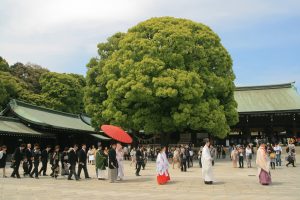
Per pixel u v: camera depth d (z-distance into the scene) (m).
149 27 39.91
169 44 37.75
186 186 16.52
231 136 56.44
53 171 20.84
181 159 26.23
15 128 38.38
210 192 14.37
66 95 69.44
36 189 15.62
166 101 37.00
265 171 16.56
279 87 60.69
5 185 17.03
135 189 15.62
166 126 37.81
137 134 49.19
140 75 35.75
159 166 17.50
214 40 41.00
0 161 20.30
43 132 43.03
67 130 46.28
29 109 46.19
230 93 42.53
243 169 27.66
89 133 53.28
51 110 53.03
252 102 56.88
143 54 37.53
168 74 35.75
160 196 13.36
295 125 52.50
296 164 32.00
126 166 32.41
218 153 43.47
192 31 40.72
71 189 15.64
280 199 12.30
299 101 54.88
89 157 35.69
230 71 42.56
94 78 46.12
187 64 38.34
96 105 44.72
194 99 36.66
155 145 48.31
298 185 16.41
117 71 39.47
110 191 14.95
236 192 14.24
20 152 20.66
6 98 56.62
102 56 47.66
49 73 70.75
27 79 73.88
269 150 27.52
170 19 41.75
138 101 36.91
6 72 62.53
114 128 19.27
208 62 39.97
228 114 41.16
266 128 53.94
